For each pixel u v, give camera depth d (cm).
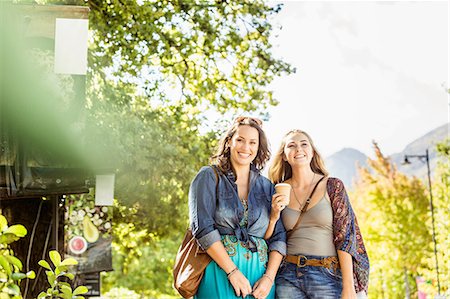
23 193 818
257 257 595
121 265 3638
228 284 587
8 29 796
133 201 1556
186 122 1616
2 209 1023
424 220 3139
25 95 809
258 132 618
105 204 895
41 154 822
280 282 627
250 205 602
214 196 596
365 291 646
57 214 1000
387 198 3331
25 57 802
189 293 593
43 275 1023
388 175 3541
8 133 810
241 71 1636
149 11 1396
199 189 595
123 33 1373
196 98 1619
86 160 842
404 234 3123
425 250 3084
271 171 667
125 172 1455
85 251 1198
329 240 631
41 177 823
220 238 588
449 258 2192
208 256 592
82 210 1209
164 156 1516
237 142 609
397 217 3172
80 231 1203
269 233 611
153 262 3578
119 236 1844
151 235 1862
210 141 1634
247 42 1628
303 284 621
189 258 595
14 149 813
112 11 1387
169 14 1490
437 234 2412
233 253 588
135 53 1420
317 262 624
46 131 820
